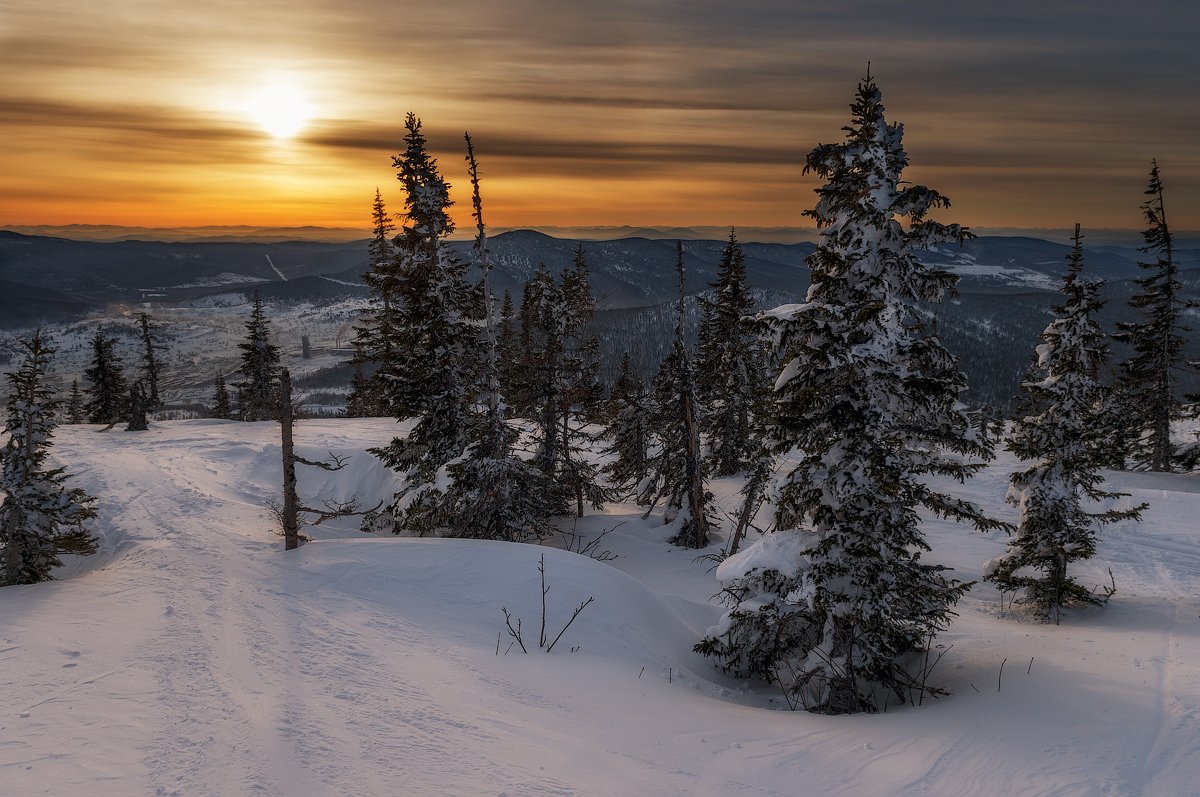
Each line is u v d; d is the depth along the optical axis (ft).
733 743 31.71
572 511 110.42
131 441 138.82
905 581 39.75
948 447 40.22
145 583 54.13
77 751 26.53
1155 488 113.09
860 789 26.30
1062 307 60.54
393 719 30.81
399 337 80.89
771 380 56.85
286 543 63.62
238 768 25.38
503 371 83.66
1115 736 29.17
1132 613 58.39
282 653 39.22
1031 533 61.52
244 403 214.28
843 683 40.14
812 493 39.68
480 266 73.10
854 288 39.19
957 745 30.01
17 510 61.26
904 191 38.32
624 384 107.24
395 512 83.71
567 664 43.39
